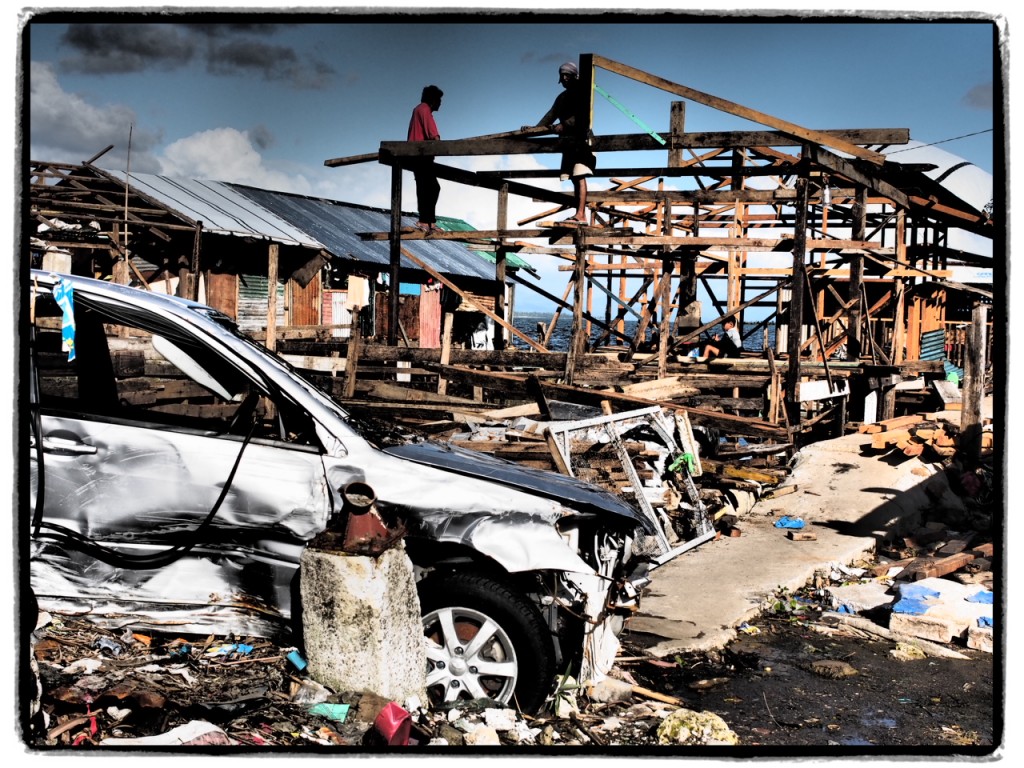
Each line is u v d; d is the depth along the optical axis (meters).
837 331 19.95
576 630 4.69
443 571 4.28
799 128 11.97
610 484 7.03
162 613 4.19
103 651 4.14
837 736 4.52
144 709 3.65
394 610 3.96
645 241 13.25
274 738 3.59
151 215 19.33
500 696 4.18
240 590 4.20
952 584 6.77
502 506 4.23
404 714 3.65
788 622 6.46
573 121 12.44
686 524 7.32
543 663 4.16
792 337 12.56
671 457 7.43
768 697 5.04
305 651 4.05
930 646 5.96
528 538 4.17
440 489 4.22
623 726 4.36
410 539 4.26
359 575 3.88
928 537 9.09
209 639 4.38
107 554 4.20
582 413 10.46
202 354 4.59
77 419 4.25
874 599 6.77
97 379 5.00
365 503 4.00
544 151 12.74
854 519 9.29
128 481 4.20
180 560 4.21
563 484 4.76
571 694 4.50
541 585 4.32
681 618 6.18
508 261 29.30
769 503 9.93
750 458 11.62
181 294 19.44
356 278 23.33
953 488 10.47
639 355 16.25
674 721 4.24
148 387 9.17
